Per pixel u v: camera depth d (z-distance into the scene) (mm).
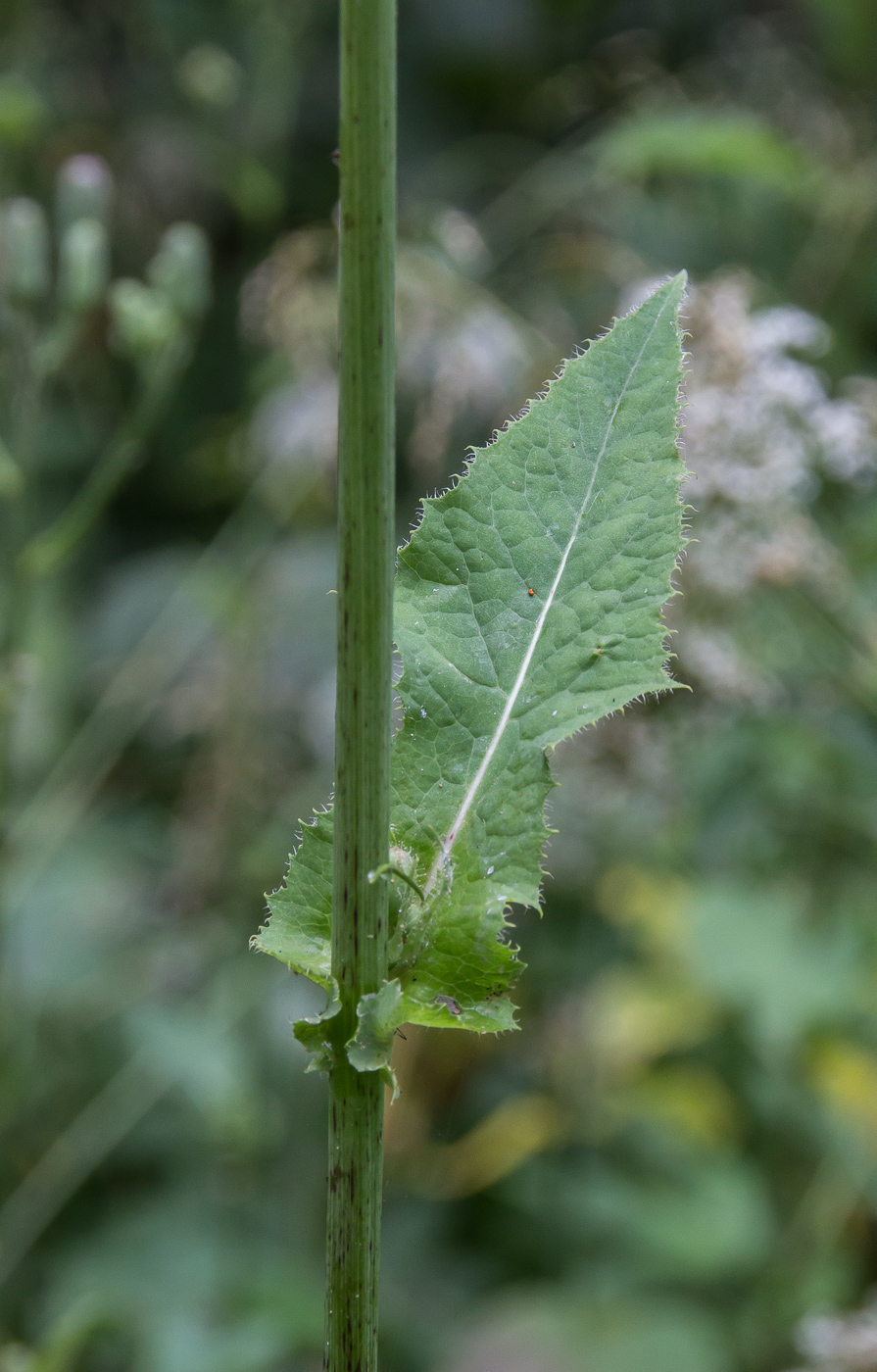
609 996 1512
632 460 637
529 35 2291
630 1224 1340
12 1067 1313
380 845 617
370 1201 624
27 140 1606
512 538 639
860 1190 1361
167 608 1841
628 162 1520
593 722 626
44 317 1882
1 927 1230
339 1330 624
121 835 1686
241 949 1505
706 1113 1460
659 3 2271
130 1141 1461
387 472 611
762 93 1948
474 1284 1396
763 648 1228
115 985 1461
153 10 1982
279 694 1661
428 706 634
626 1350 1230
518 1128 1465
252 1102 1431
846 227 1672
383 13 603
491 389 1426
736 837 1406
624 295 1223
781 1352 1276
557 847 1570
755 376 1157
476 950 623
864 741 1376
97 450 2109
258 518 1736
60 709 1752
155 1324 1224
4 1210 1294
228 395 2186
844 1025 1386
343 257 607
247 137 1779
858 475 1259
